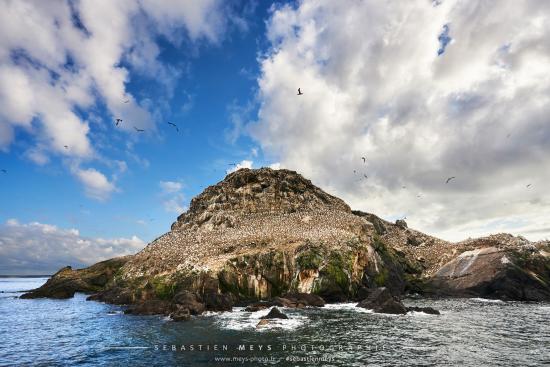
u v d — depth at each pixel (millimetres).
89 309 64625
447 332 41938
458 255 95250
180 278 66000
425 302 72375
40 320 53688
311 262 70062
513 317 52656
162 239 93500
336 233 80750
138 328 45312
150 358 32750
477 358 32000
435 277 91125
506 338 39312
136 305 61312
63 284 99312
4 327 48531
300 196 112688
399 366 29781
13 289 155625
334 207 117375
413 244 119375
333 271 69625
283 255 71500
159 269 74688
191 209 116438
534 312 57906
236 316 52812
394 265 85312
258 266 69250
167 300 63219
